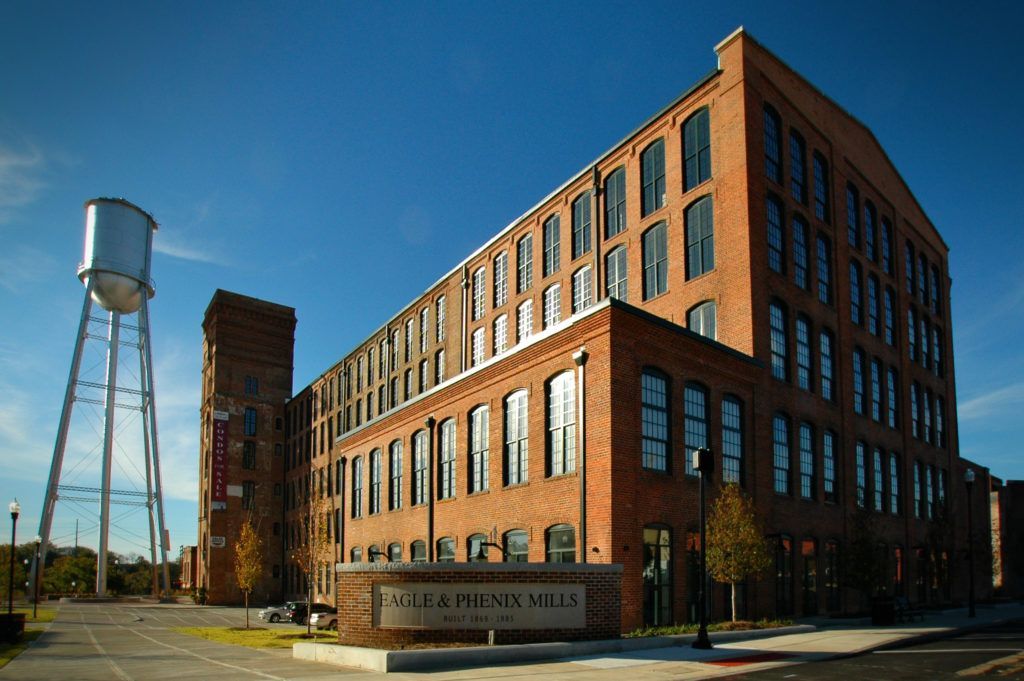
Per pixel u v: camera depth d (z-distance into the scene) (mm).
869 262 41125
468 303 51844
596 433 24641
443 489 35125
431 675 14570
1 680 15633
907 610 31062
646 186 36938
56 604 72938
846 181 39719
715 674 14656
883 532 38594
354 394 69375
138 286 79000
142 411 80375
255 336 84938
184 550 101438
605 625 18344
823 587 32469
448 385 34781
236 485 80875
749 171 31656
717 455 27938
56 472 71625
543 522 27031
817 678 14195
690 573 25953
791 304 33156
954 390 50844
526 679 13883
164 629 38906
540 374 28109
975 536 47656
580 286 40688
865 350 39188
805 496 32531
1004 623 29469
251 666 17656
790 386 32250
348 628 18578
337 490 63844
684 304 33625
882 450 40094
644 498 24656
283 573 80688
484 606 17578
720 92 33312
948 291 51906
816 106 37688
